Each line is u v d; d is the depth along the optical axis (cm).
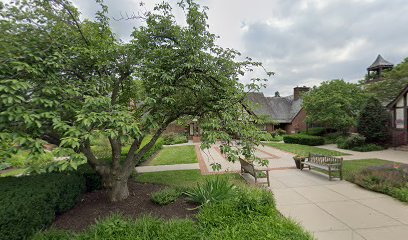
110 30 416
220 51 424
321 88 1769
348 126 1638
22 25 317
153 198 439
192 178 683
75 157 240
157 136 480
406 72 1418
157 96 372
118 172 457
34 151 237
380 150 1256
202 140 367
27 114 237
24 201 289
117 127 279
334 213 417
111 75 422
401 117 1295
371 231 346
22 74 285
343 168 791
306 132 2142
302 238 299
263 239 292
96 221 337
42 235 295
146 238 292
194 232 310
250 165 618
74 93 301
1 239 256
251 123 422
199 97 451
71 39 390
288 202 480
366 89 1725
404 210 421
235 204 377
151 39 421
